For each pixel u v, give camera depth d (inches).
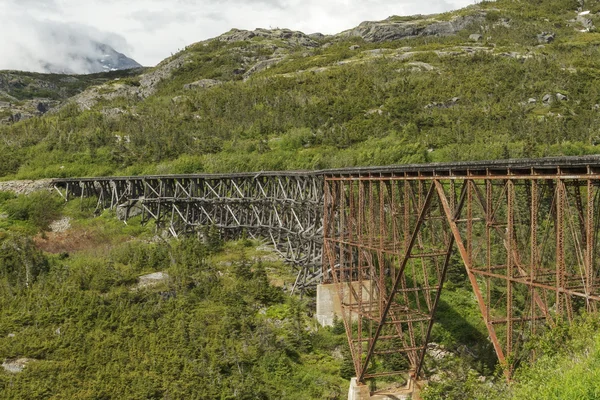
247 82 5433.1
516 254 1052.5
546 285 916.6
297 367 1754.4
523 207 1899.6
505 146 3137.3
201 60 7716.5
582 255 908.0
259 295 2065.7
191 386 1611.7
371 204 1568.7
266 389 1653.5
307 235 2127.2
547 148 3270.2
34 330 1817.2
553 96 4350.4
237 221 2625.5
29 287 2076.8
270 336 1831.9
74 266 2276.1
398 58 5600.4
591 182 832.3
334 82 4995.1
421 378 1590.8
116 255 2411.4
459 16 7691.9
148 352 1743.4
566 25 7450.8
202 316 1941.4
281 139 4018.2
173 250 2415.1
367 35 7854.3
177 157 3907.5
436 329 1911.9
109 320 1883.6
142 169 3782.0
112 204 3206.2
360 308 1643.7
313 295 2102.6
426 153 3459.6
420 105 4249.5
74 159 3964.1
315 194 2062.0
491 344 1827.0
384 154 3464.6
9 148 4153.5
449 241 1323.8
